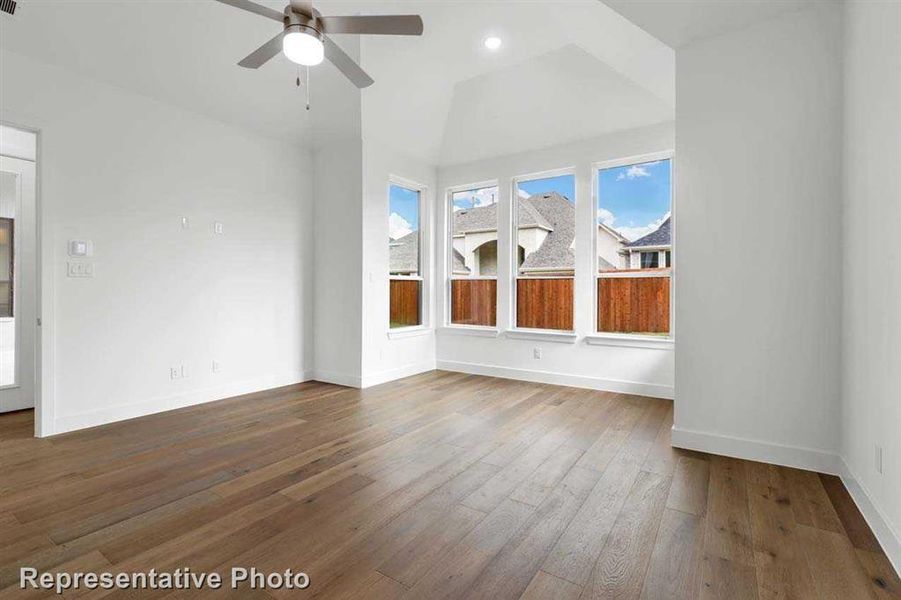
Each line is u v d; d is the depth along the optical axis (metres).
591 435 3.21
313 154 5.11
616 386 4.54
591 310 4.71
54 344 3.20
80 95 3.31
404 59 4.04
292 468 2.62
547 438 3.15
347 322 4.84
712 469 2.58
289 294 4.88
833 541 1.85
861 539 1.86
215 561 1.73
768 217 2.63
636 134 4.39
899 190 1.73
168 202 3.85
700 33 2.74
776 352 2.62
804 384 2.55
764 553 1.77
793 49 2.54
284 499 2.24
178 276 3.93
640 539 1.88
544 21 3.60
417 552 1.79
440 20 3.56
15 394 3.85
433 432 3.29
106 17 3.05
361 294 4.72
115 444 3.01
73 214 3.29
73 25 3.01
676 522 2.01
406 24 2.32
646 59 3.40
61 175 3.22
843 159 2.39
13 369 3.86
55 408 3.21
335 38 3.63
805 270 2.53
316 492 2.31
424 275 5.70
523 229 5.22
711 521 2.01
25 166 3.91
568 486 2.38
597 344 4.65
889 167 1.83
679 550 1.80
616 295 4.62
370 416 3.70
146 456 2.80
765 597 1.52
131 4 3.04
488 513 2.10
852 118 2.26
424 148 5.30
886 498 1.82
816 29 2.48
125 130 3.57
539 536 1.90
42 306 3.14
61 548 1.81
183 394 3.96
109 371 3.49
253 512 2.11
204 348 4.13
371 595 1.54
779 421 2.63
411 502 2.21
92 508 2.14
